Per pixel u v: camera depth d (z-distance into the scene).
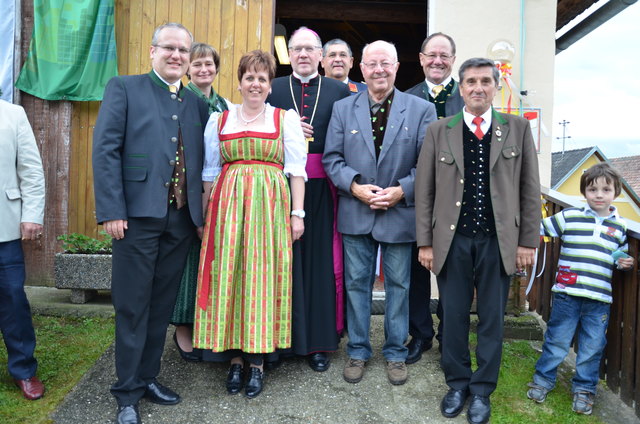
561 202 3.49
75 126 4.29
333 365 3.08
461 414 2.66
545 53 4.20
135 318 2.47
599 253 2.78
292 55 3.15
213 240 2.66
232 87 4.28
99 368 3.03
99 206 2.36
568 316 2.83
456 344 2.68
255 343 2.61
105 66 4.20
